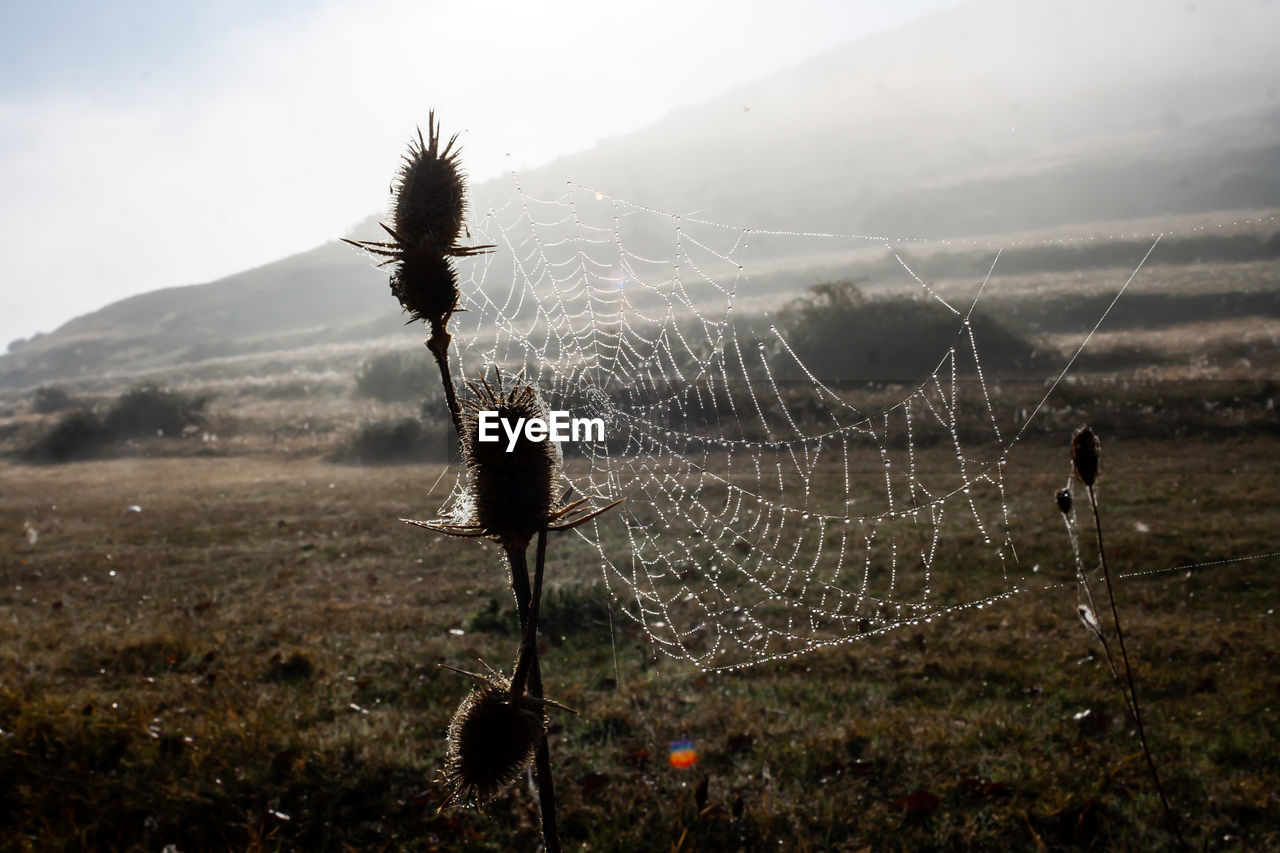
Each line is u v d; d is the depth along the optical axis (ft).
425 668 18.74
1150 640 18.63
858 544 24.77
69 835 12.07
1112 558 23.62
